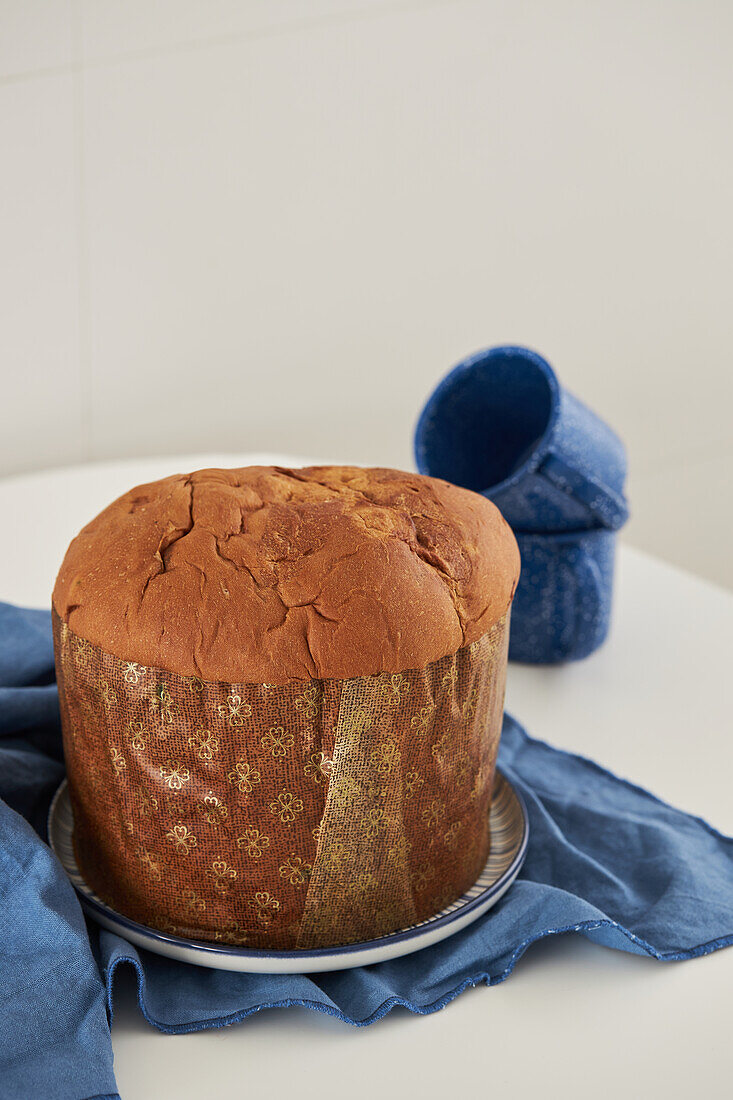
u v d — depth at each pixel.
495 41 1.73
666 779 0.85
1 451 1.71
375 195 1.76
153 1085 0.63
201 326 1.75
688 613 1.09
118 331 1.71
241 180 1.69
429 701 0.65
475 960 0.69
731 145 1.88
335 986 0.67
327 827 0.65
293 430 1.87
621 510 0.95
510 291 1.88
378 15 1.67
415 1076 0.64
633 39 1.78
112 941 0.67
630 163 1.86
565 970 0.70
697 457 2.10
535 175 1.82
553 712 0.92
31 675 0.82
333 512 0.67
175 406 1.78
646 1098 0.63
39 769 0.78
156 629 0.64
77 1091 0.61
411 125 1.74
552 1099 0.63
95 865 0.70
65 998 0.64
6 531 1.16
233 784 0.64
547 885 0.73
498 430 1.06
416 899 0.68
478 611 0.67
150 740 0.65
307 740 0.64
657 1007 0.68
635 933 0.71
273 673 0.63
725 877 0.75
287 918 0.67
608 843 0.78
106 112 1.59
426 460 1.03
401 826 0.66
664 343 2.00
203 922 0.67
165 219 1.67
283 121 1.68
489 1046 0.66
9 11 1.49
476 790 0.69
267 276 1.76
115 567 0.66
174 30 1.58
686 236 1.93
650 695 0.95
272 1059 0.65
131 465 1.37
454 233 1.82
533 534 0.96
